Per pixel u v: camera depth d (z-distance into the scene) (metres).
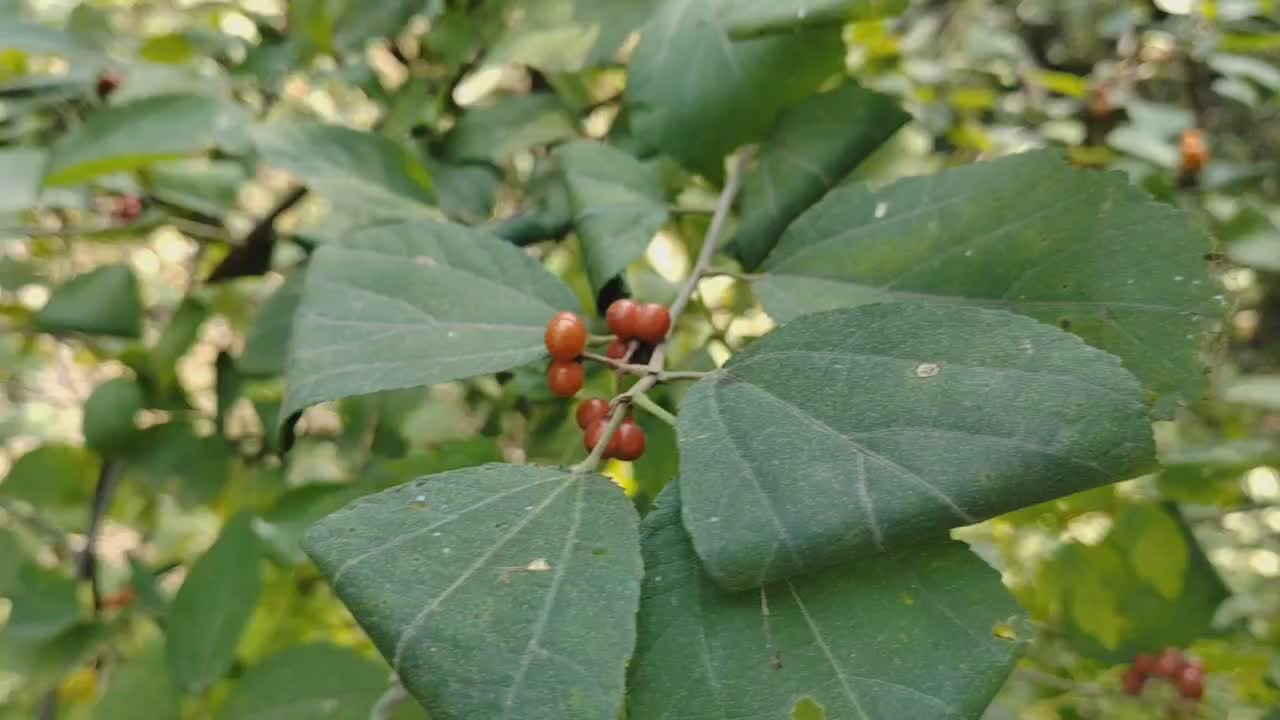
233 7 0.30
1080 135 0.41
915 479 0.13
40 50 0.28
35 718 0.26
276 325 0.26
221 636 0.22
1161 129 0.36
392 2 0.27
